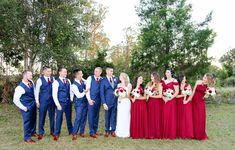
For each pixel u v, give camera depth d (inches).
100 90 278.7
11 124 353.1
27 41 507.8
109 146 245.9
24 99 254.2
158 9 540.4
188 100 272.4
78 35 516.4
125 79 282.8
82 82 280.5
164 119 275.6
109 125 285.0
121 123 281.0
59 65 510.3
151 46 529.0
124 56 928.9
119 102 282.8
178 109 277.7
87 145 248.4
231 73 1274.6
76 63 518.6
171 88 273.0
